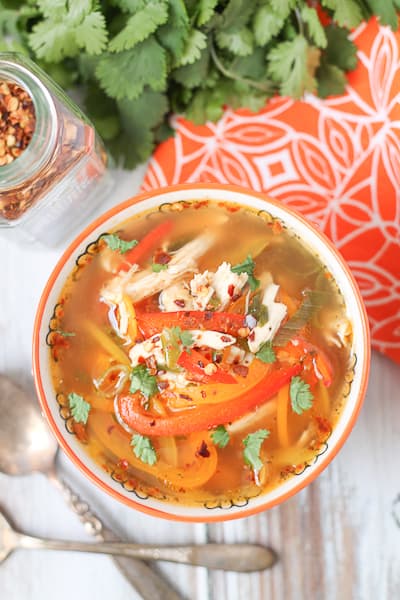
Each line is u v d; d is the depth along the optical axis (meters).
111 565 0.65
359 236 0.66
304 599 0.65
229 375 0.57
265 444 0.59
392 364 0.66
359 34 0.66
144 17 0.61
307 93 0.67
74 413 0.59
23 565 0.65
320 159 0.66
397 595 0.65
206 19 0.62
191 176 0.66
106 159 0.66
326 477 0.66
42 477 0.66
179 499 0.58
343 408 0.58
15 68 0.60
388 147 0.66
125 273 0.59
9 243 0.67
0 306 0.66
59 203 0.63
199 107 0.66
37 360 0.58
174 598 0.64
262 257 0.60
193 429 0.58
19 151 0.61
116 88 0.63
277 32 0.64
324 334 0.59
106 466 0.58
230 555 0.64
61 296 0.59
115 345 0.59
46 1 0.62
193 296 0.59
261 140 0.67
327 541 0.65
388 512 0.65
